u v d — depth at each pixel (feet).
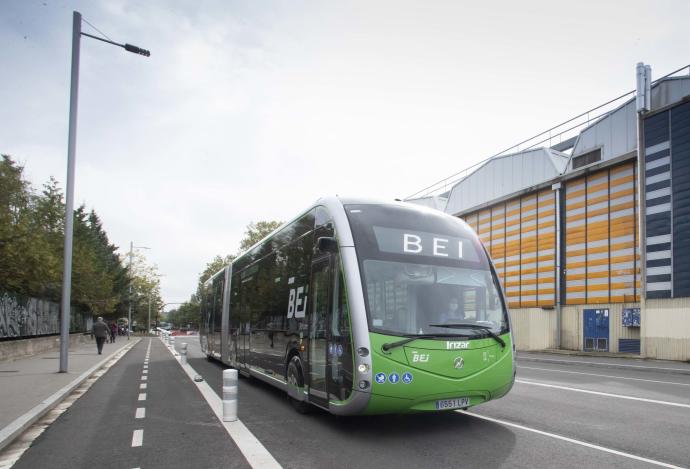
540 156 97.50
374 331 21.43
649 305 73.41
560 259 90.63
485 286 24.57
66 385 39.17
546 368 58.18
